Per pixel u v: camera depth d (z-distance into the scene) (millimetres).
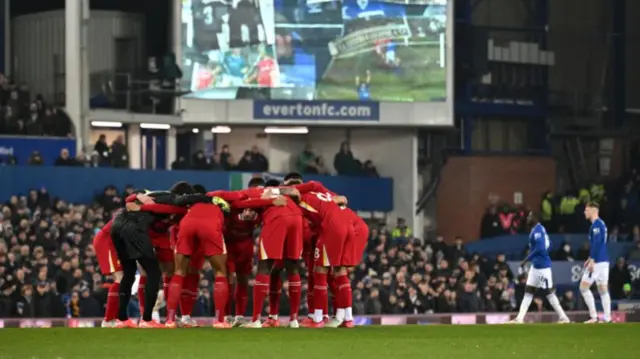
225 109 52188
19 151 47062
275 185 27500
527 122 59656
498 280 44625
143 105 52000
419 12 53688
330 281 28766
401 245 45219
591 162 61312
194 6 51969
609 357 20391
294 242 26969
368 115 53250
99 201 44625
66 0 49688
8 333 24250
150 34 53250
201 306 38688
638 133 61500
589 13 61656
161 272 28047
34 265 38156
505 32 58906
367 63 53281
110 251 27312
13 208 41250
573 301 46844
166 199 26734
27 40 52469
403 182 54531
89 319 35469
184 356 20109
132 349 21125
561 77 61094
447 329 26609
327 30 53000
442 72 53844
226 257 27266
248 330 25297
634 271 48062
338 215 27016
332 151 55062
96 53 52188
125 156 47875
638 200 56344
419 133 56500
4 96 47250
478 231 57062
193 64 51969
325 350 21062
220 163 49906
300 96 52812
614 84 61406
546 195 54312
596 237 34406
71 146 48156
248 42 52406
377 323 38281
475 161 57312
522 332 25781
